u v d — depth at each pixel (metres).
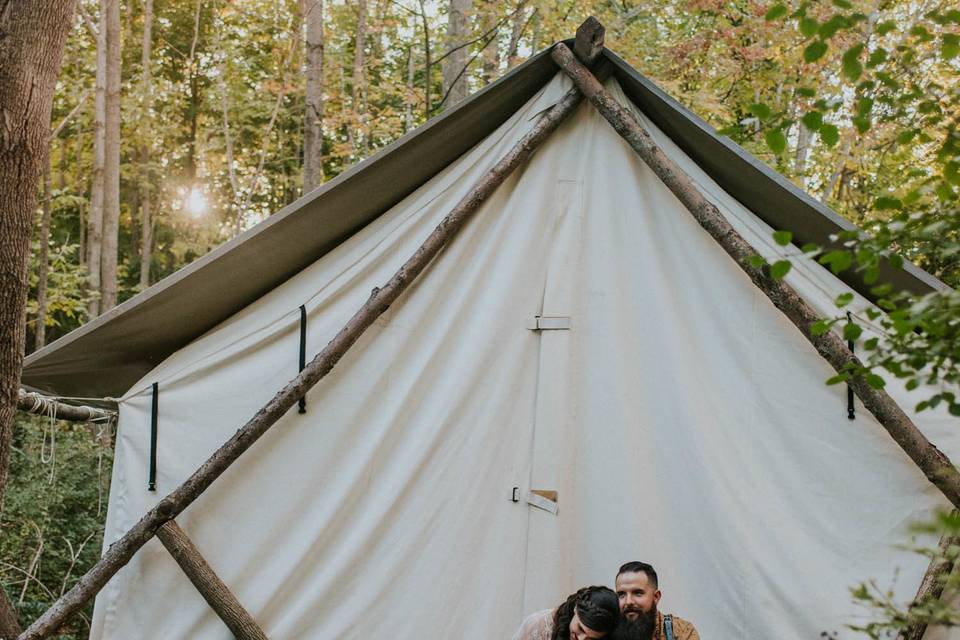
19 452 9.55
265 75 20.73
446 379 5.09
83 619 8.14
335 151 14.78
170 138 23.38
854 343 4.70
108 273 15.95
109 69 16.36
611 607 4.09
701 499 4.81
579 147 5.25
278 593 4.96
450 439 5.02
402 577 4.93
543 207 5.20
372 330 5.15
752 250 4.78
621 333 5.05
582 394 5.02
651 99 5.02
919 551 2.94
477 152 5.25
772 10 3.18
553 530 4.87
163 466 5.15
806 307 4.69
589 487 4.94
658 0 13.59
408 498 4.99
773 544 4.70
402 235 5.24
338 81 18.62
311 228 5.05
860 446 4.70
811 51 3.17
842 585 4.59
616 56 5.02
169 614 4.99
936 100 3.33
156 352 5.41
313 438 5.08
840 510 4.67
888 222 2.87
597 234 5.16
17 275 4.92
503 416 5.03
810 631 4.57
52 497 8.88
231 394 5.20
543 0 12.46
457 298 5.15
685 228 5.07
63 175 22.53
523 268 5.14
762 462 4.80
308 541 4.97
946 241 2.79
